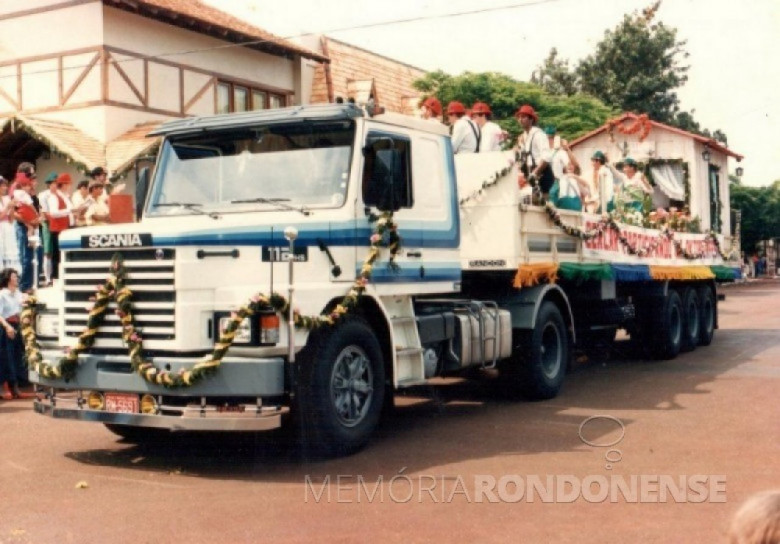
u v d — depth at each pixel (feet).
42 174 73.41
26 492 22.80
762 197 178.19
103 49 68.90
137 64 71.72
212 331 24.48
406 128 29.66
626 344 52.85
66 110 70.44
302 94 90.43
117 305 24.76
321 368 25.25
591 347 50.70
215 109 79.20
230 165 28.27
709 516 20.65
